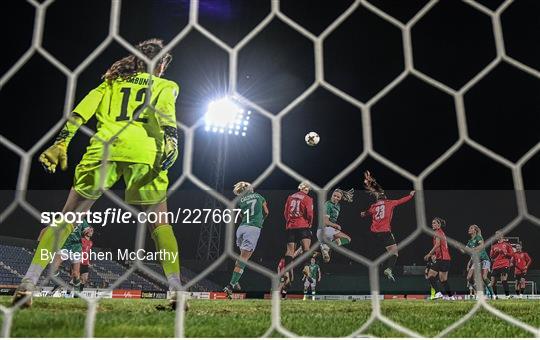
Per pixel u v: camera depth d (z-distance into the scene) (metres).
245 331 3.11
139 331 2.91
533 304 7.25
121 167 4.90
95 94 5.14
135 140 4.88
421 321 4.00
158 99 5.07
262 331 3.13
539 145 2.14
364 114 2.25
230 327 3.27
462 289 22.88
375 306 2.05
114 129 4.93
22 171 2.13
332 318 4.16
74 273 10.56
